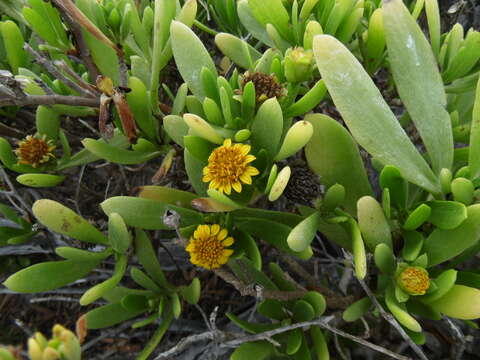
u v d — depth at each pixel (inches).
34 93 6.9
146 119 6.5
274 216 6.2
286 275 6.7
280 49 6.6
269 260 9.3
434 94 5.6
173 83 9.0
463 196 5.3
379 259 5.5
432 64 5.5
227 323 9.1
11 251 8.6
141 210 5.9
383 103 5.2
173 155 6.7
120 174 8.7
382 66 7.5
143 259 6.9
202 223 6.3
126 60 7.7
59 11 6.1
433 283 5.5
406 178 5.3
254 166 5.8
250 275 6.6
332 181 5.9
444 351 8.0
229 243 6.0
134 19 6.4
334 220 5.8
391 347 7.9
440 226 5.3
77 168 9.3
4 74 5.7
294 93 6.0
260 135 5.5
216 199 5.2
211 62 5.8
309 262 9.3
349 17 6.3
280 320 6.7
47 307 9.8
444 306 5.5
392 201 5.9
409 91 5.5
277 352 6.3
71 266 6.1
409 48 5.5
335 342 7.2
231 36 7.0
